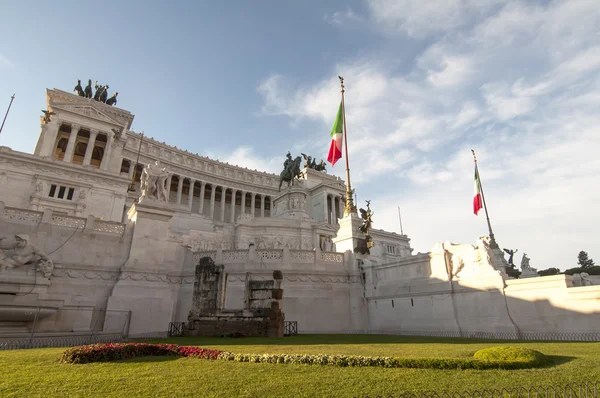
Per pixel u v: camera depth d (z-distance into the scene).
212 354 10.02
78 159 78.62
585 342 14.98
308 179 111.00
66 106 70.06
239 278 24.80
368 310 26.34
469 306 20.58
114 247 24.53
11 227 21.91
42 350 12.38
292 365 8.86
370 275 26.86
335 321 25.61
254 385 6.93
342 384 6.98
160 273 24.75
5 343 14.16
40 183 48.44
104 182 53.12
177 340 16.33
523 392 6.41
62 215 23.61
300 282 25.45
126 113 85.06
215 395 6.28
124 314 22.11
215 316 19.20
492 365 8.43
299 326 24.31
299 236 54.19
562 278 17.33
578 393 6.35
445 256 22.50
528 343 14.85
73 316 20.69
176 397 6.17
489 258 20.52
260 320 18.53
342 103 34.53
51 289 21.70
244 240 50.47
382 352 11.17
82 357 9.25
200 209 99.69
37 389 6.57
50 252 22.50
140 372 8.09
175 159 99.12
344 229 30.14
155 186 27.17
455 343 14.94
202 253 26.20
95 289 23.06
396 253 88.38
